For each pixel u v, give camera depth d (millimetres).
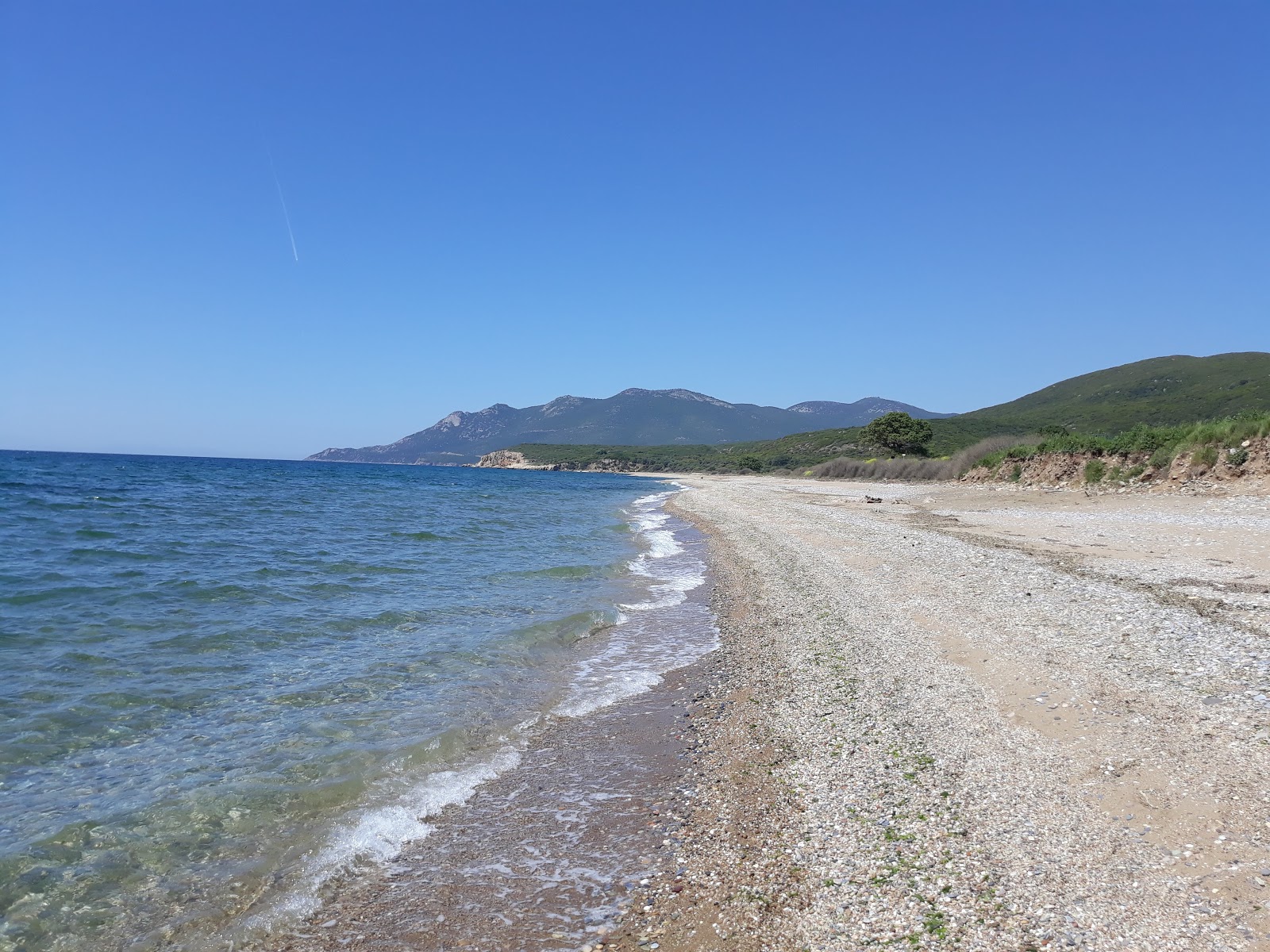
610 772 7797
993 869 5105
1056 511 25422
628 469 169625
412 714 9258
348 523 31922
